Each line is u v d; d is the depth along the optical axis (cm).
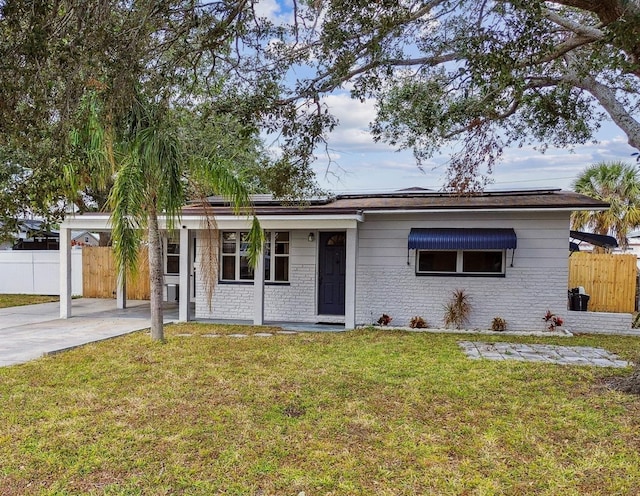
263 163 1026
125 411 555
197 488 385
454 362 793
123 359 811
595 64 554
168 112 677
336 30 511
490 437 484
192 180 944
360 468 419
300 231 1273
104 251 1847
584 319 1124
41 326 1169
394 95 805
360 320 1219
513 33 463
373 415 545
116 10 385
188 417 536
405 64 639
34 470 412
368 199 1338
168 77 482
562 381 679
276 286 1284
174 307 1566
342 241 1265
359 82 631
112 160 778
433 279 1175
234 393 621
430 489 384
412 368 752
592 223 1939
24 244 2497
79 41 343
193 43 455
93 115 542
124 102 464
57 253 1972
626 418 534
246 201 952
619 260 1315
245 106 595
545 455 445
